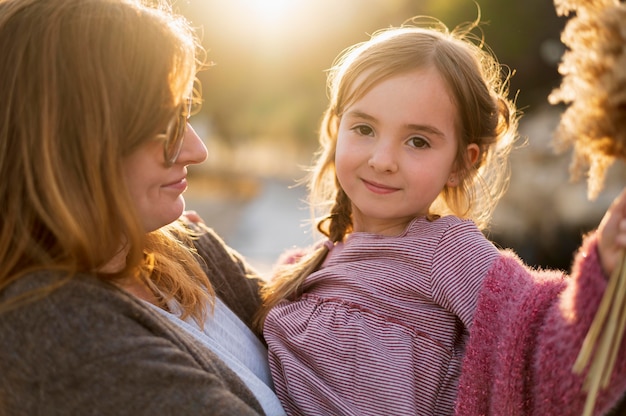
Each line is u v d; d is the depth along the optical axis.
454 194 1.78
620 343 1.15
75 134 1.23
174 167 1.40
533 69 10.34
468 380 1.43
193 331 1.46
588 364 1.17
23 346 1.17
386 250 1.62
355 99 1.65
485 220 1.91
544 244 7.75
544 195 7.72
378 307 1.59
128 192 1.26
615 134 1.04
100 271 1.31
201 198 14.52
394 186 1.63
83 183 1.23
